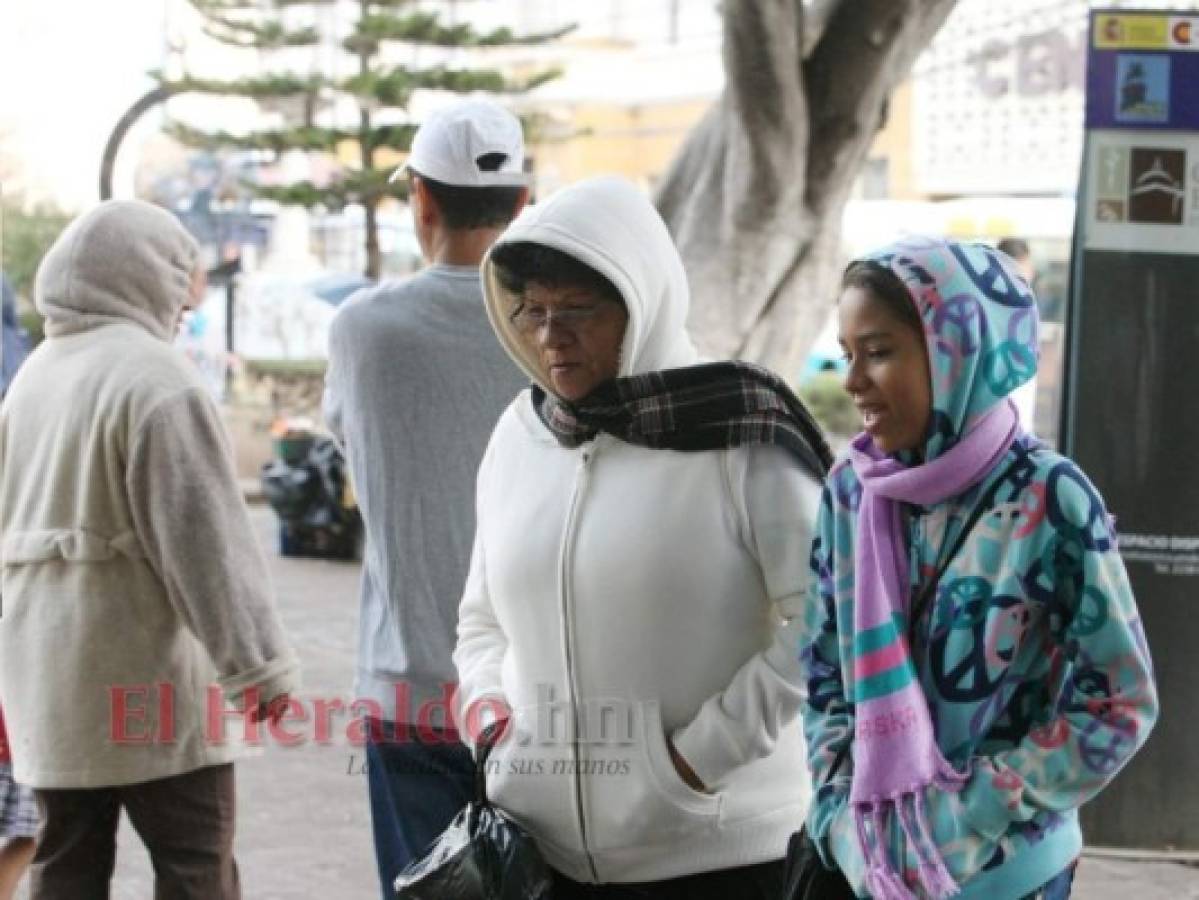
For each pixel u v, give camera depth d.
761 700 2.90
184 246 4.12
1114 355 5.62
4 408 4.11
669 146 27.12
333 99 19.06
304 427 16.31
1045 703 2.53
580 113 27.28
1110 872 5.75
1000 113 22.78
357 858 6.15
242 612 3.85
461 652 3.32
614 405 2.95
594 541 2.96
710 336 8.20
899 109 23.64
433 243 3.95
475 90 17.94
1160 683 5.72
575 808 3.00
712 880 3.03
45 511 3.95
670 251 3.03
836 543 2.66
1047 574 2.46
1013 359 2.51
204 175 22.06
